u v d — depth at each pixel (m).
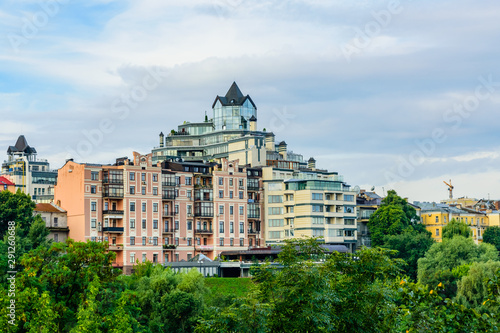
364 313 70.69
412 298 64.12
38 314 90.06
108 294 100.06
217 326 70.12
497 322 62.12
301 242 75.25
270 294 72.25
